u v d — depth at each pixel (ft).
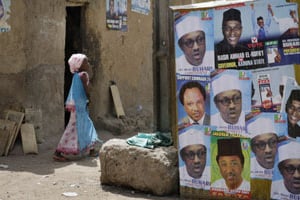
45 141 27.43
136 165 16.78
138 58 37.52
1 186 18.15
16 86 26.78
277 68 14.53
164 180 16.20
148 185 16.52
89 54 32.89
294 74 14.33
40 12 27.94
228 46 15.17
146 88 38.52
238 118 15.19
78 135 23.86
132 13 36.73
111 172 17.52
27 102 27.20
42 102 28.04
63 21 29.53
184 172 16.08
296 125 14.42
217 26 15.30
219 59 15.33
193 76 15.78
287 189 14.60
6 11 26.23
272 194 14.79
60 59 29.35
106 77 34.22
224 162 15.46
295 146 14.47
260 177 14.96
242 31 14.93
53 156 23.84
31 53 27.43
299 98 14.33
